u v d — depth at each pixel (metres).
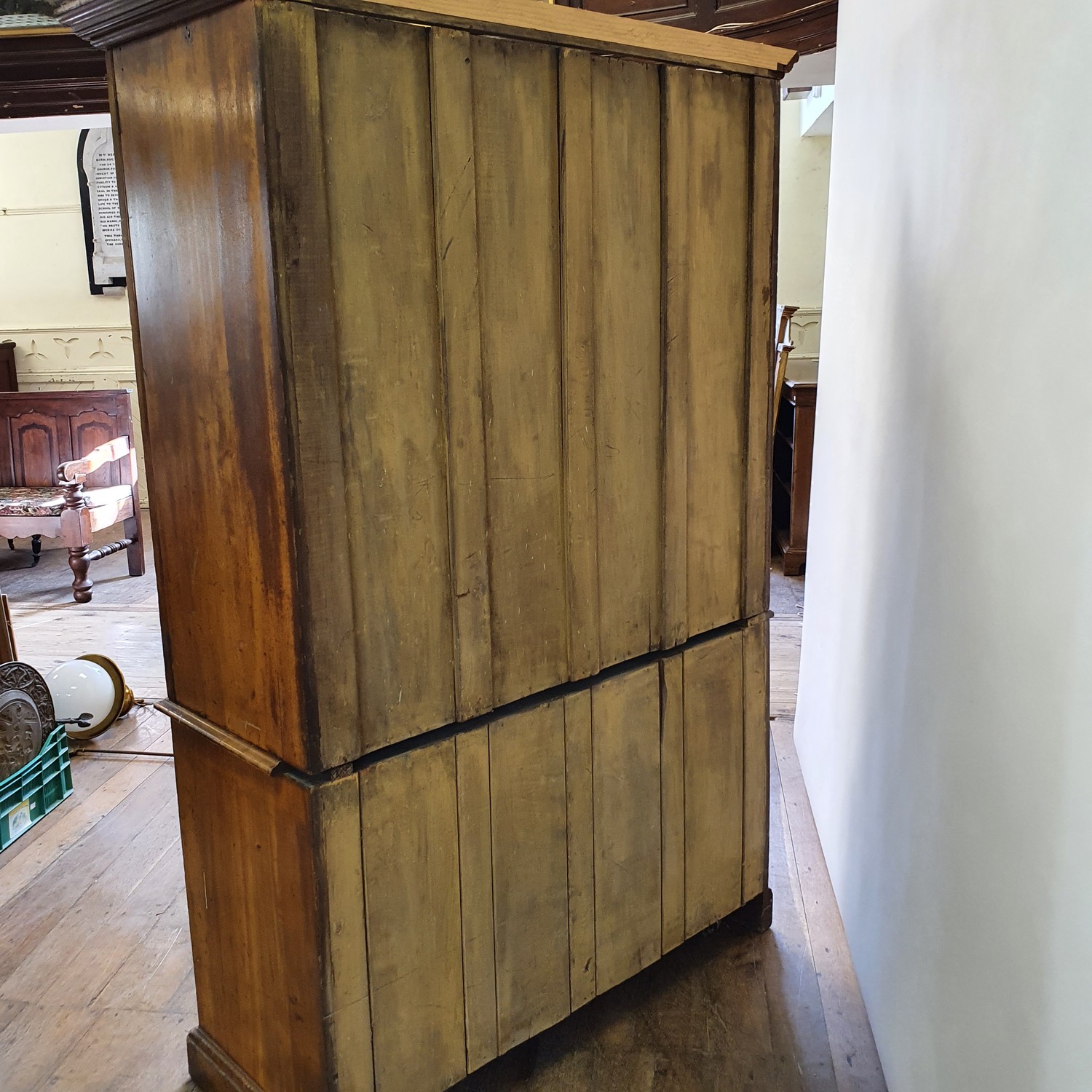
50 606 4.93
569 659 1.69
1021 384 1.25
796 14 2.74
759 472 1.98
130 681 3.85
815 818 2.63
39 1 3.46
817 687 2.65
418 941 1.56
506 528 1.56
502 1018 1.70
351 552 1.38
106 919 2.32
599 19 1.50
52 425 5.56
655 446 1.77
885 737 1.87
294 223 1.23
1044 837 1.15
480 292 1.45
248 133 1.22
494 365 1.49
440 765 1.54
